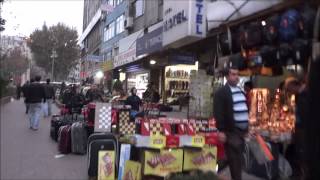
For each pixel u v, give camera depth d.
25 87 15.94
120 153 8.12
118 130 11.28
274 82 8.14
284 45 5.61
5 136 13.97
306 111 4.63
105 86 34.56
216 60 8.23
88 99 18.55
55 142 13.11
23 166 9.64
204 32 7.38
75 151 11.20
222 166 8.02
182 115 16.52
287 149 7.87
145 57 16.23
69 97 17.39
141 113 12.09
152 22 25.52
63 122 13.18
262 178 7.97
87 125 11.47
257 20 6.36
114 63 26.59
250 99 8.41
